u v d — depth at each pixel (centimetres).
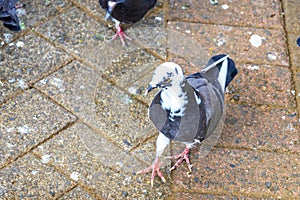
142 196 137
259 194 138
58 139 143
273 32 161
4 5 150
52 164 139
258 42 158
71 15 161
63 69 153
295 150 143
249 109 148
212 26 161
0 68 152
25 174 138
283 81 153
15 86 149
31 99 148
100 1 155
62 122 145
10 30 157
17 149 141
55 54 155
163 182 138
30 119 145
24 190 136
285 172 140
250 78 153
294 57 157
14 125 144
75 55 155
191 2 165
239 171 140
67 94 149
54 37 158
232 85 151
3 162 139
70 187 137
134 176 139
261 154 142
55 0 164
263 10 164
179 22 162
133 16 154
